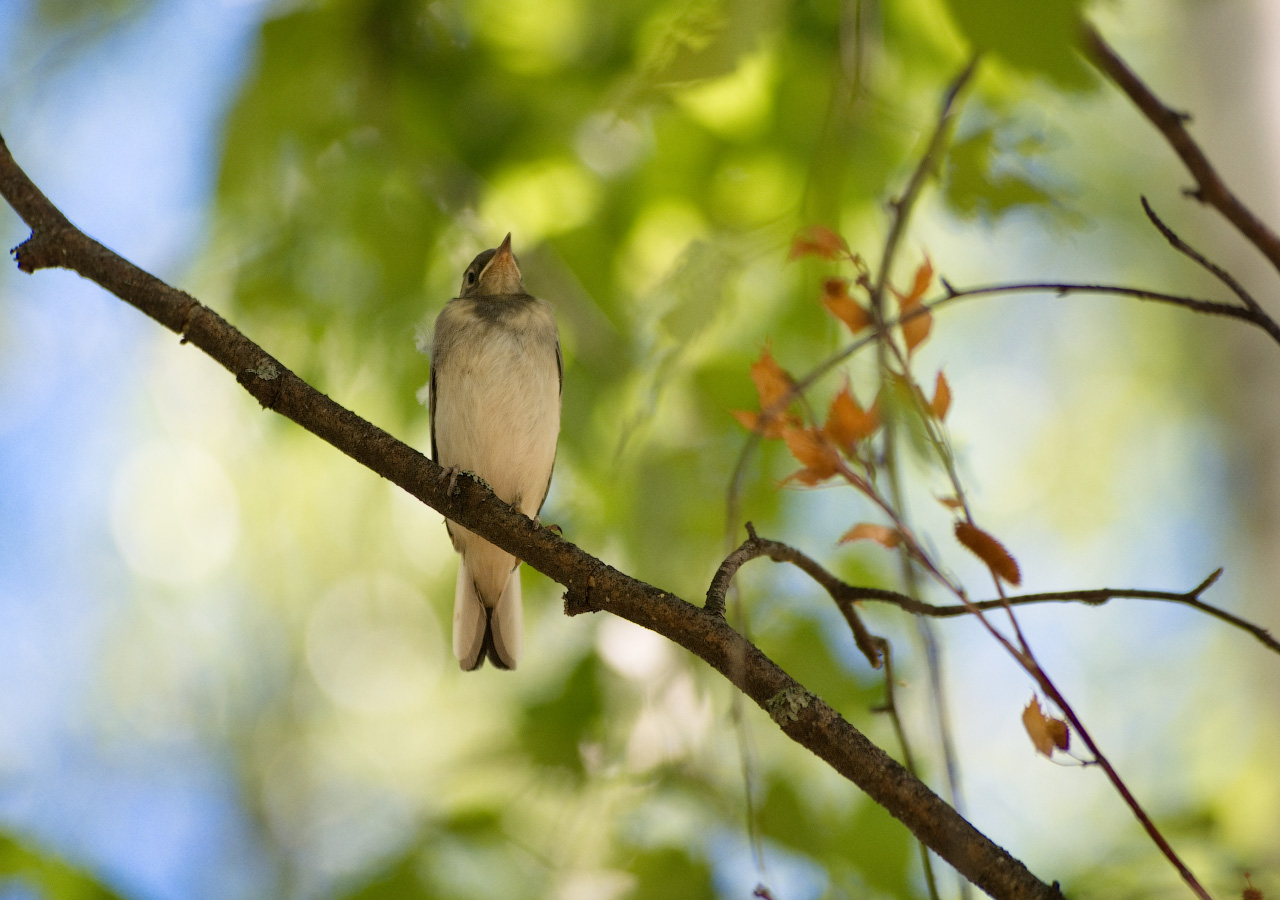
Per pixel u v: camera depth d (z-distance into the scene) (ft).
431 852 25.27
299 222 32.68
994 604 14.10
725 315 27.07
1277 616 33.53
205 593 60.23
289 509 45.47
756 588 30.19
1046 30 14.14
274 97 29.91
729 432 28.86
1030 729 12.50
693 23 18.61
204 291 33.96
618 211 32.19
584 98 30.86
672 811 26.91
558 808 27.30
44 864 23.91
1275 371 34.32
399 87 31.09
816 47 28.53
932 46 28.30
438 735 50.90
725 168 30.76
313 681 61.57
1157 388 65.67
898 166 27.35
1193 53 35.78
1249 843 26.35
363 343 33.78
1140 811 11.96
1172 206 51.34
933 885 14.28
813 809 26.68
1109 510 69.77
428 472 19.21
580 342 34.09
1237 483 35.35
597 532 32.65
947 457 13.26
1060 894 13.00
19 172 20.58
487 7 31.68
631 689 28.78
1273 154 34.12
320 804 62.34
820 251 14.56
